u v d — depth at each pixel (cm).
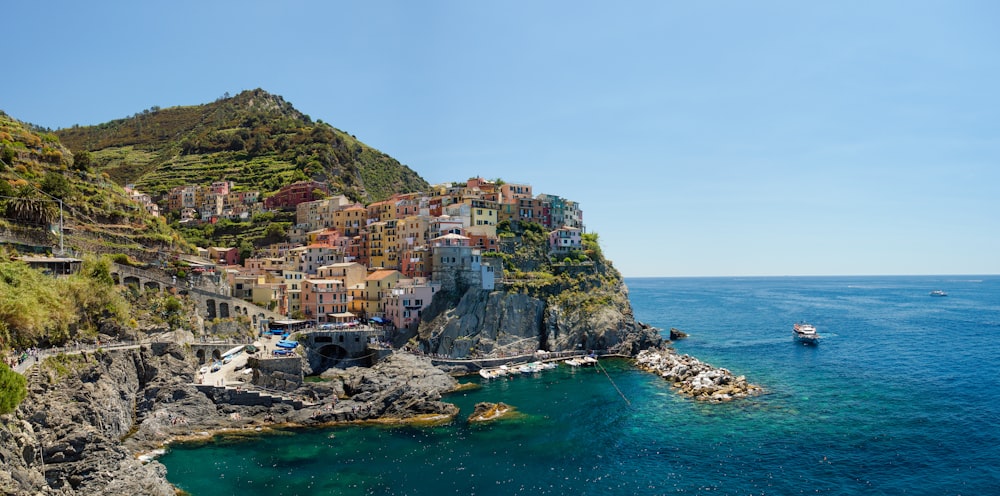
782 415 10494
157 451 8644
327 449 8969
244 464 8300
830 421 10106
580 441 9356
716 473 8106
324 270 17838
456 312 15925
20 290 8400
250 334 13825
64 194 13312
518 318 16400
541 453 8856
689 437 9488
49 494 5928
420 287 16275
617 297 18438
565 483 7831
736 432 9669
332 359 14250
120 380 9012
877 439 9200
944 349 16988
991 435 9262
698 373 13275
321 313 16350
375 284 16775
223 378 10862
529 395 12169
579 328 16738
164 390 9719
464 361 14588
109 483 6681
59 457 6769
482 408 10788
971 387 12306
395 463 8431
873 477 7881
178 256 14750
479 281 16650
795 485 7712
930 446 8869
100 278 10506
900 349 17138
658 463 8462
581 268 19025
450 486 7694
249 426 9862
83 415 7612
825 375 13662
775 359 15825
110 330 10100
